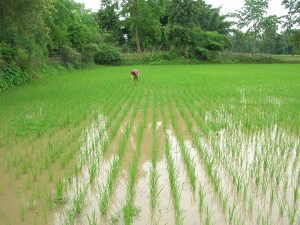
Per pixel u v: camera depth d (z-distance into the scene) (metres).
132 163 7.14
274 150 8.01
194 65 48.50
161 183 6.32
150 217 5.15
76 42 43.06
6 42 23.12
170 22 54.25
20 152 8.20
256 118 11.06
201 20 66.69
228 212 5.25
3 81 20.53
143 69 38.00
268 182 6.24
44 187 6.23
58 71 34.62
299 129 9.78
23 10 16.62
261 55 59.72
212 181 6.35
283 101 14.03
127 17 57.25
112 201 5.68
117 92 17.45
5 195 5.93
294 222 4.94
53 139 9.19
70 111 12.55
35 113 12.26
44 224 5.02
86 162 7.45
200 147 8.14
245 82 21.22
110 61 51.69
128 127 10.20
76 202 5.43
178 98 15.20
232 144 8.49
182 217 5.13
